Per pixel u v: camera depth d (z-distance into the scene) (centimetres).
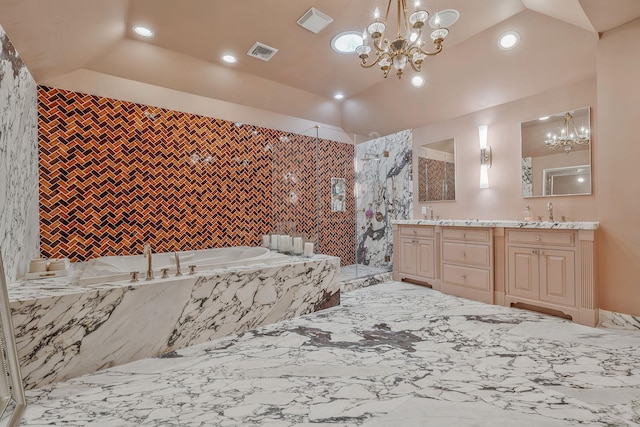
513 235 288
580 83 281
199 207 345
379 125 460
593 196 274
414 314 275
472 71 330
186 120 338
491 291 303
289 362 186
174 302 206
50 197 262
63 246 268
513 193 329
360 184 492
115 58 293
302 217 436
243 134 382
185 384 162
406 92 397
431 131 411
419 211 424
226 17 267
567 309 252
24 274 218
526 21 273
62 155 268
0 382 135
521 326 242
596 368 174
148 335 195
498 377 166
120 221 296
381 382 161
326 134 473
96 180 284
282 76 383
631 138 233
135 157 305
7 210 192
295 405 141
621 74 238
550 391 151
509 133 332
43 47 217
